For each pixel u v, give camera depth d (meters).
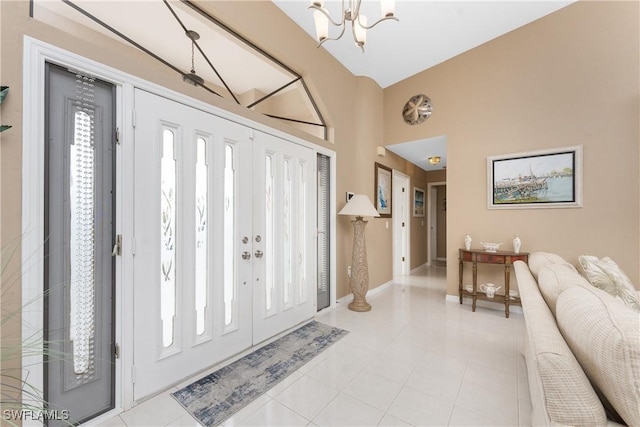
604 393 0.77
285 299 2.71
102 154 1.52
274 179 2.57
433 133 3.82
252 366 2.04
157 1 2.33
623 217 2.61
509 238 3.23
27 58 1.25
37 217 1.28
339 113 3.54
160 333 1.73
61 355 1.38
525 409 1.58
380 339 2.51
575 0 2.78
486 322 2.92
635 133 2.56
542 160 3.00
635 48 2.55
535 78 3.05
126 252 1.58
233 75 3.60
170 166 1.80
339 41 3.19
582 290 1.01
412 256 5.92
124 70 1.57
